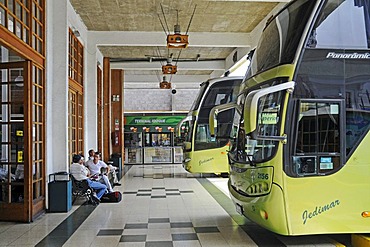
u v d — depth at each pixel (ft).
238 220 22.86
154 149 69.62
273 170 16.24
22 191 22.74
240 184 18.61
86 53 39.17
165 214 24.86
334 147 16.46
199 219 23.29
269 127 16.58
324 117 16.49
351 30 17.02
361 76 16.84
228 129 41.88
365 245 16.57
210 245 17.92
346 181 16.40
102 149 48.24
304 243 18.10
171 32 40.19
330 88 16.61
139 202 29.32
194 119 42.22
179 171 53.98
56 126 26.91
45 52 25.49
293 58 16.56
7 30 19.29
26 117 22.58
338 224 16.40
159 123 70.69
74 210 26.32
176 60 55.62
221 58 55.42
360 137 16.60
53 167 26.94
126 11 33.91
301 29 16.89
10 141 22.76
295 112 16.30
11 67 22.72
